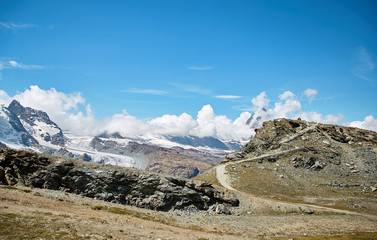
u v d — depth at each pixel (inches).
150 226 2610.7
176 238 2268.7
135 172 3937.0
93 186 3609.7
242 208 4185.5
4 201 2358.5
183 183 4055.1
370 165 7628.0
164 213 3464.6
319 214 4397.1
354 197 5979.3
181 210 3742.6
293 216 4111.7
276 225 3523.6
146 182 3784.5
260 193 6240.2
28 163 3494.1
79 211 2613.2
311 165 7790.4
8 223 1850.4
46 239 1722.4
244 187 6579.7
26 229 1813.5
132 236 2087.8
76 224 2117.4
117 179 3710.6
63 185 3560.5
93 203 3078.2
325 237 2903.5
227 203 4205.2
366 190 6373.0
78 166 3774.6
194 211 3804.1
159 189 3782.0
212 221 3442.4
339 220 4042.8
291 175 7401.6
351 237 2923.2
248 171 7701.8
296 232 3228.3
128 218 2768.2
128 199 3659.0
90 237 1872.5
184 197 3855.8
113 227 2253.9
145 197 3735.2
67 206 2699.3
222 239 2541.8
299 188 6589.6
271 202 4488.2
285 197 5989.2
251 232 3088.1
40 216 2135.8
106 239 1887.3
